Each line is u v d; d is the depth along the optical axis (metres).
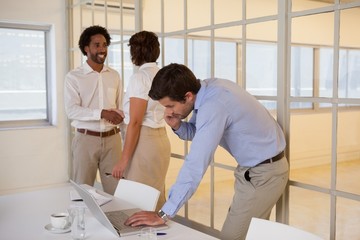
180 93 1.81
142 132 2.75
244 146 2.01
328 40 2.17
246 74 2.59
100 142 3.37
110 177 3.44
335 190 2.19
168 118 2.13
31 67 4.89
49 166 4.89
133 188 2.28
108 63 4.12
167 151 2.86
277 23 2.38
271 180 2.05
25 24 4.76
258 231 1.65
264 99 2.48
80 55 4.63
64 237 1.67
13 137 4.66
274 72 2.42
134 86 2.66
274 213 2.45
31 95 4.93
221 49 2.76
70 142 4.92
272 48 2.42
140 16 3.50
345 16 2.08
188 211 3.14
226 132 1.98
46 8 4.74
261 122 1.97
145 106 2.68
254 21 2.51
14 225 1.82
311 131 2.26
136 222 1.76
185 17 3.04
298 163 2.33
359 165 2.10
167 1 3.19
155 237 1.54
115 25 3.99
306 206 2.30
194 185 1.80
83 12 4.50
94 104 3.42
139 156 2.76
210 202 2.94
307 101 2.27
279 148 2.07
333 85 2.16
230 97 1.87
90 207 1.85
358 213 2.12
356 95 2.06
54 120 4.96
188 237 1.66
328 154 2.21
